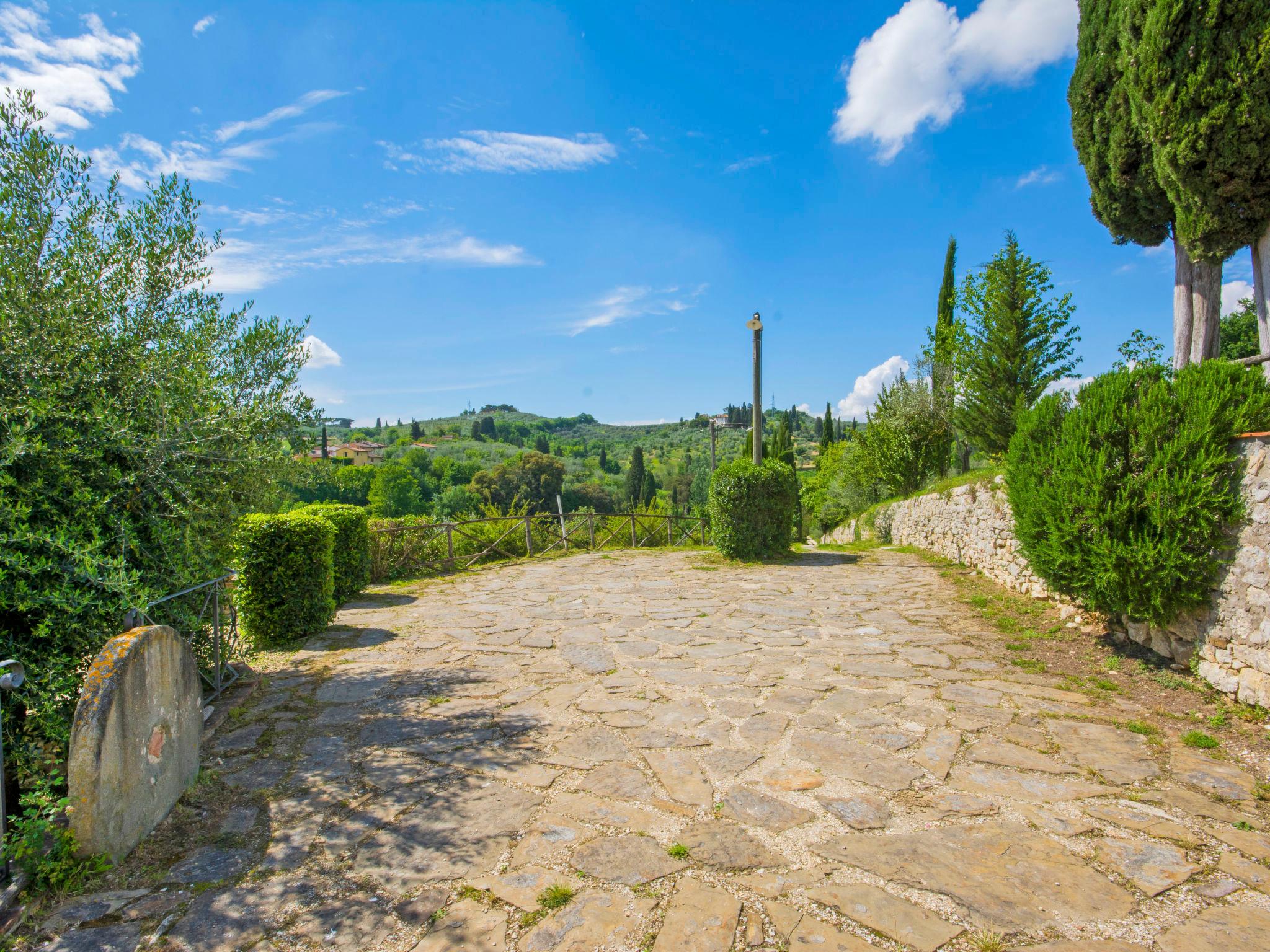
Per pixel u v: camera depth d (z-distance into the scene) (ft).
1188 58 17.40
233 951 6.52
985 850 7.98
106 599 10.15
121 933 6.82
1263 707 11.39
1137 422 13.73
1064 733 11.41
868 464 66.74
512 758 10.96
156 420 11.04
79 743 7.73
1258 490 11.57
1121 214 25.32
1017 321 43.11
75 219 10.78
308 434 14.40
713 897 7.19
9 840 7.56
